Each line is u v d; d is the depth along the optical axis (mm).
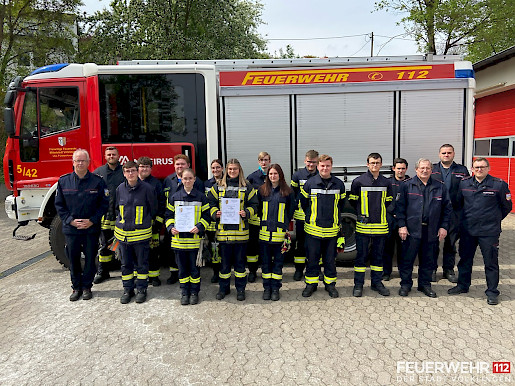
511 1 13641
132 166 3936
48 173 4949
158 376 2807
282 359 2986
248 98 5004
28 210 5004
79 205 3996
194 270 4023
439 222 4070
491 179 3879
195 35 15039
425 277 4172
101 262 4695
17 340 3389
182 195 3971
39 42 14344
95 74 4844
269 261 4105
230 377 2773
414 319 3609
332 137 5051
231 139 5043
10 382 2773
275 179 3986
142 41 13570
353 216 5105
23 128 4906
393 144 5047
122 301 4105
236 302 4094
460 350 3068
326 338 3291
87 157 4000
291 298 4176
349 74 4988
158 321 3680
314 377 2754
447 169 4586
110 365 2965
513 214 9164
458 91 4988
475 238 4004
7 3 13609
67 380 2787
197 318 3727
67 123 4922
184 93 4918
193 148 4953
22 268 5539
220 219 3955
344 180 5082
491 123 10047
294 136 5043
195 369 2883
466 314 3699
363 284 4258
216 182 4160
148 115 4898
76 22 14648
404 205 4113
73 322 3701
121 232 4000
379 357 2988
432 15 14867
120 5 13602
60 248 5004
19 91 4785
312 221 4055
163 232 4812
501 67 9125
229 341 3279
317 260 4148
